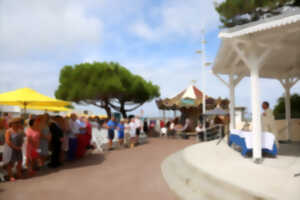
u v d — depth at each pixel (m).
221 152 7.50
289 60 8.99
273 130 6.87
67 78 23.88
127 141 13.88
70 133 9.16
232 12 13.17
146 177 6.16
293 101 14.73
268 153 6.83
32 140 6.79
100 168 7.53
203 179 4.81
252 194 3.49
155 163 8.02
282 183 3.96
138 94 25.17
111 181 5.88
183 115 21.23
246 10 12.76
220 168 5.20
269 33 5.70
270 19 5.36
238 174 4.63
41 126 7.36
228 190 3.98
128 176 6.34
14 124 6.20
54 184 5.68
